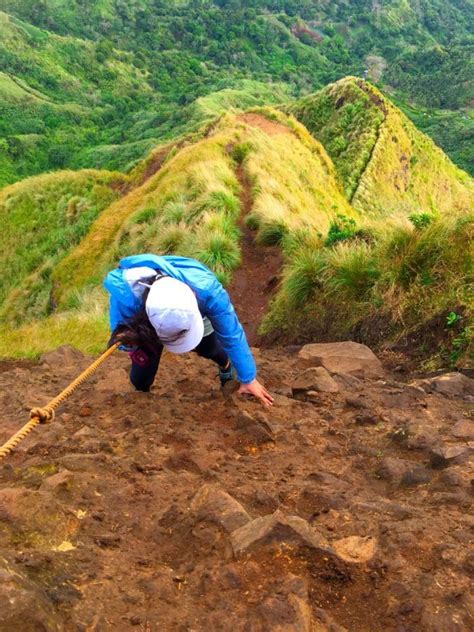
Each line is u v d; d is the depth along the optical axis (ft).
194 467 11.91
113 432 14.02
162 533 9.31
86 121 499.92
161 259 12.91
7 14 629.51
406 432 13.12
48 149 422.00
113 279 12.95
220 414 14.92
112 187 104.99
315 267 31.73
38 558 7.76
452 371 21.52
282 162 84.64
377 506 9.97
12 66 557.33
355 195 144.97
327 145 159.74
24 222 100.32
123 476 11.28
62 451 12.67
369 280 28.63
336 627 7.28
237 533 8.70
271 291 42.27
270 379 19.92
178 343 12.16
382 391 17.62
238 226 53.93
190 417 14.82
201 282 12.91
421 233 27.81
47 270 81.71
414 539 8.81
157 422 14.29
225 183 63.26
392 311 26.00
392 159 156.87
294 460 12.60
